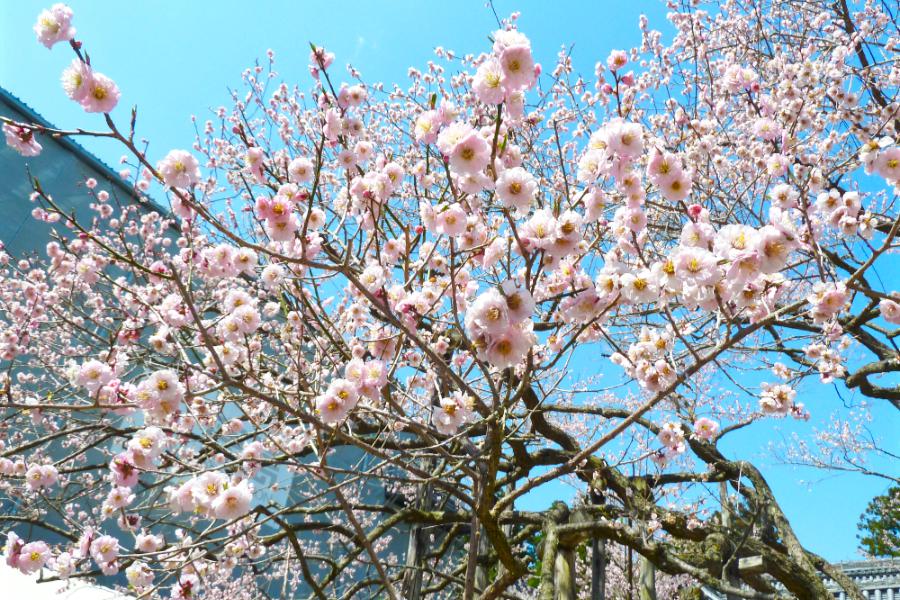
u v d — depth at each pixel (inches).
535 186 72.7
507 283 70.0
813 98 166.2
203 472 90.6
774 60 212.8
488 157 70.7
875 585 324.8
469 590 106.0
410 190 175.0
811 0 233.1
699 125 166.7
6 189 306.8
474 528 109.0
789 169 112.4
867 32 213.9
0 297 250.8
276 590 310.3
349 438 87.6
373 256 118.0
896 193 89.8
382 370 87.9
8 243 299.6
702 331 150.8
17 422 222.2
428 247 107.3
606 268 82.5
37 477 115.1
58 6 62.9
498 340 70.7
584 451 95.8
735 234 71.7
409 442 192.7
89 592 127.1
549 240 72.4
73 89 63.2
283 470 293.9
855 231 90.7
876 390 195.6
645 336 101.8
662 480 206.1
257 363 142.5
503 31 69.0
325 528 194.2
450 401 94.7
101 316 236.8
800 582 160.9
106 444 270.2
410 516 207.9
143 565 99.6
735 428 194.7
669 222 191.2
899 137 150.6
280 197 74.7
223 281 203.3
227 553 122.1
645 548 171.5
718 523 199.5
